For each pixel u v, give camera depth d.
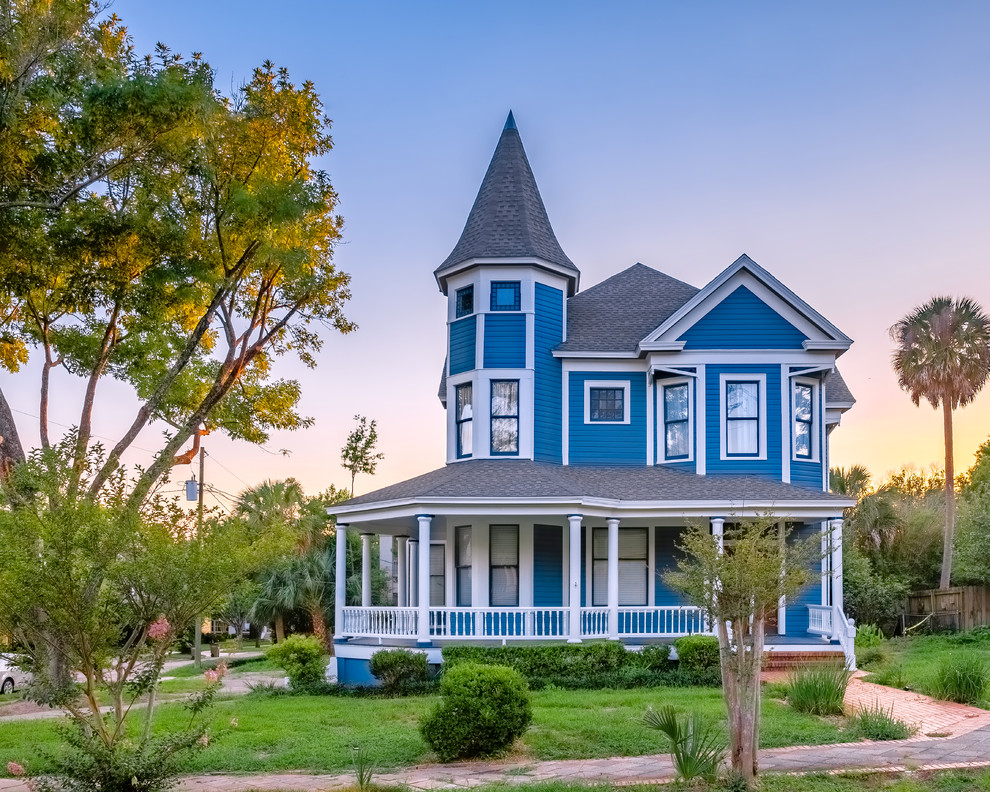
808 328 22.80
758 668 9.68
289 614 37.44
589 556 22.44
